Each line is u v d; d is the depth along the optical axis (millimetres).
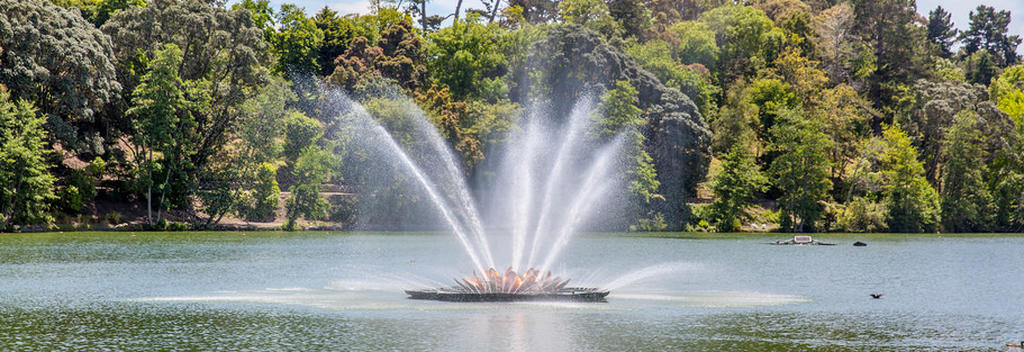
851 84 168375
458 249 71625
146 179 96812
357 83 125625
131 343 25438
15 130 86750
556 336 26594
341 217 108812
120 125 105562
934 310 33531
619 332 27422
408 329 27609
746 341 26156
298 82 136250
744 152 122875
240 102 106000
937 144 140750
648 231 116188
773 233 117375
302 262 55562
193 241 78562
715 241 91125
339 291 38125
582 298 34844
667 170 123875
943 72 176500
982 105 137125
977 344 26031
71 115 97000
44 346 24953
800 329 28469
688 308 33094
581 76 128875
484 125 117312
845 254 70438
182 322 29172
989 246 85375
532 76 132375
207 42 109000
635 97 126188
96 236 83062
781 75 161000
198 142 106688
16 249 64875
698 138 125062
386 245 76375
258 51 112062
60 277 44656
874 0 166250
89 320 29672
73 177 94625
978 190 129500
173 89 99188
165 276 45344
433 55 148250
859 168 130750
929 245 87438
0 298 35750
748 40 176500
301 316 30375
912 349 25156
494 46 147000
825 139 123625
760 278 47219
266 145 102062
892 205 124750
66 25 96000
